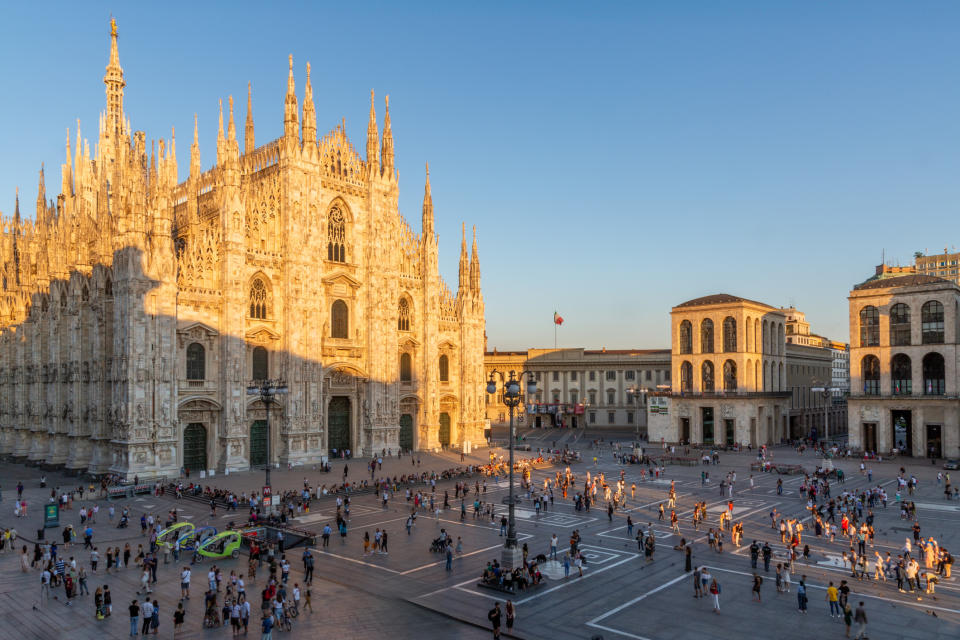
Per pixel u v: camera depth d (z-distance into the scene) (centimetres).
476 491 6912
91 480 7819
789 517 6066
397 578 4194
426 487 7762
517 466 9338
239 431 8362
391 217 10425
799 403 15912
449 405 11556
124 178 7712
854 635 3291
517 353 16938
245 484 7438
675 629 3381
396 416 10319
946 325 10538
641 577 4244
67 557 4697
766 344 13825
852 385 11450
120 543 5147
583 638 3256
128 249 7469
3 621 3466
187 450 8100
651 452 11850
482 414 11900
